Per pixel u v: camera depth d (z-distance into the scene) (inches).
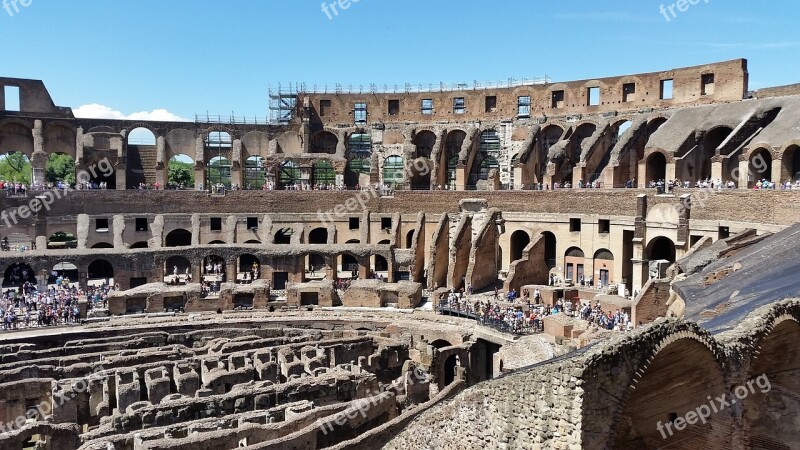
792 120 2294.5
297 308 2342.5
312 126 3464.6
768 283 1056.8
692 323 741.9
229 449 1146.7
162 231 2714.1
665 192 2468.0
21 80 2987.2
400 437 1013.8
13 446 1155.3
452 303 2266.2
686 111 2800.2
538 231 2787.9
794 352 888.3
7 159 5137.8
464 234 2588.6
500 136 3316.9
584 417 671.1
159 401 1494.8
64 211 2743.6
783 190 1955.0
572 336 1806.1
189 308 2269.9
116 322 2108.8
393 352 1878.7
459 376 1871.3
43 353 1772.9
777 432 885.2
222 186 3034.0
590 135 3201.3
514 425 753.6
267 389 1409.9
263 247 2516.0
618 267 2534.5
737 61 2687.0
